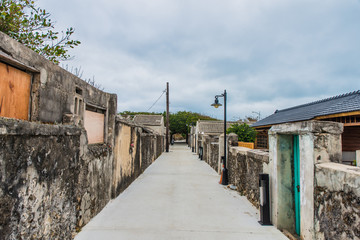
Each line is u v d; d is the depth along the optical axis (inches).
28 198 92.8
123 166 260.4
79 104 171.3
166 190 269.6
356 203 90.5
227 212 193.9
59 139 119.7
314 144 121.6
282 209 158.6
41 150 102.3
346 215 96.1
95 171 178.9
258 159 203.6
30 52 110.0
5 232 79.3
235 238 144.1
